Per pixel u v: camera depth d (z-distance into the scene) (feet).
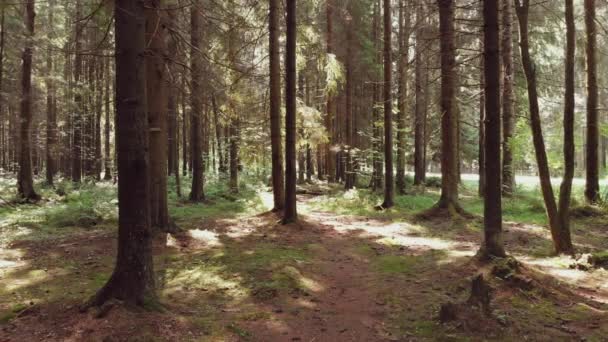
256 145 64.08
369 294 23.17
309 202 65.87
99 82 89.71
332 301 22.20
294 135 42.22
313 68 72.90
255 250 32.07
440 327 18.17
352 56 78.13
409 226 43.29
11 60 67.26
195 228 40.68
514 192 62.18
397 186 73.41
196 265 27.99
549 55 65.51
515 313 19.31
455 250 32.14
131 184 18.90
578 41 54.80
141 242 19.17
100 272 26.94
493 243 25.64
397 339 17.51
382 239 37.04
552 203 29.60
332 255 31.81
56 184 80.33
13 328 17.81
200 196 61.57
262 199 63.21
